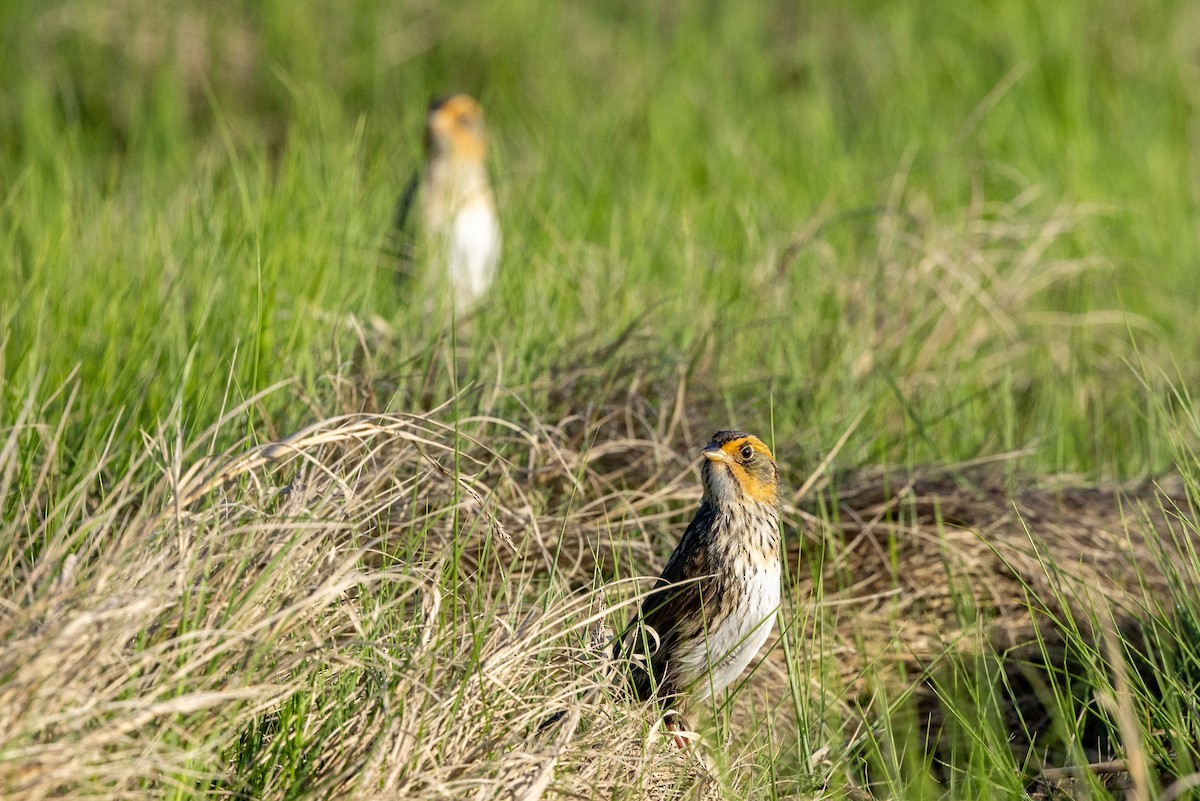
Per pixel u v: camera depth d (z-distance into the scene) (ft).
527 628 24.27
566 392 35.91
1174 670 27.27
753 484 26.68
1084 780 24.50
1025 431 41.83
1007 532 34.01
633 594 29.81
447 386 34.91
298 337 35.09
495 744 21.91
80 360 33.32
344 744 21.50
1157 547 30.50
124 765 19.08
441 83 74.74
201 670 21.08
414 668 22.36
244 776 20.94
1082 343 46.14
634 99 69.00
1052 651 30.81
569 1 80.18
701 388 37.96
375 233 44.34
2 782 18.38
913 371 42.39
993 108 65.46
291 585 22.45
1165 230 55.62
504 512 29.27
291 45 72.84
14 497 26.91
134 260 40.22
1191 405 30.94
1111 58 71.05
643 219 49.16
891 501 34.37
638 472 34.83
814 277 46.03
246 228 37.81
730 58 76.13
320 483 25.75
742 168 57.98
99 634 19.79
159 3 72.38
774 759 24.62
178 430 24.41
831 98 70.95
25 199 45.42
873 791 26.76
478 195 52.26
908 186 56.90
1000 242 51.21
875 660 28.99
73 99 67.62
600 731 23.38
